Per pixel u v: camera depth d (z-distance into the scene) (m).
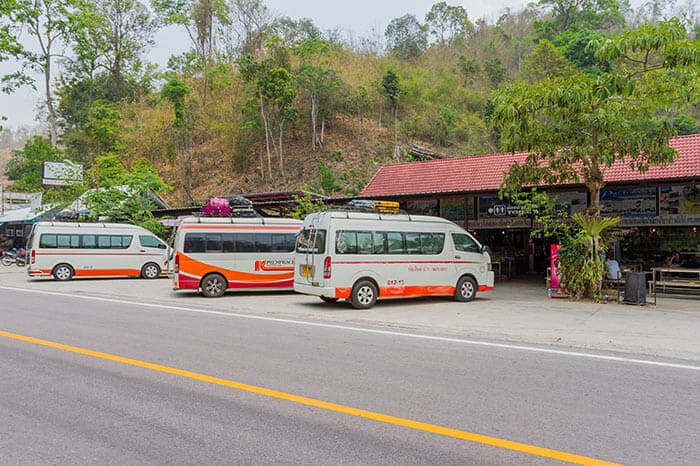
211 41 57.88
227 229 15.51
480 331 9.23
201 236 15.13
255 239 15.80
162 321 10.18
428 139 51.34
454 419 4.60
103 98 56.47
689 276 15.69
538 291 16.27
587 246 13.67
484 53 70.19
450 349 7.59
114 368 6.36
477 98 57.44
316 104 47.94
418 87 56.75
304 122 49.78
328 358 6.93
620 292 13.91
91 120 50.12
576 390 5.50
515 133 13.38
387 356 7.08
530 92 12.77
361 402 5.07
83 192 26.70
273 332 8.97
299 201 20.53
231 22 58.88
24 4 37.66
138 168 27.64
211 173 48.47
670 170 16.34
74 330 9.00
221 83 53.56
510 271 21.02
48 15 39.72
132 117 54.66
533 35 70.69
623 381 5.87
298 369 6.33
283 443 4.07
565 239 14.41
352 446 4.00
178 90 46.22
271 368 6.37
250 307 12.74
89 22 42.00
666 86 12.45
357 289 12.26
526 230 22.66
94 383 5.72
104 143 49.19
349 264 12.19
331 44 64.38
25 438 4.18
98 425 4.46
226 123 49.38
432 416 4.68
